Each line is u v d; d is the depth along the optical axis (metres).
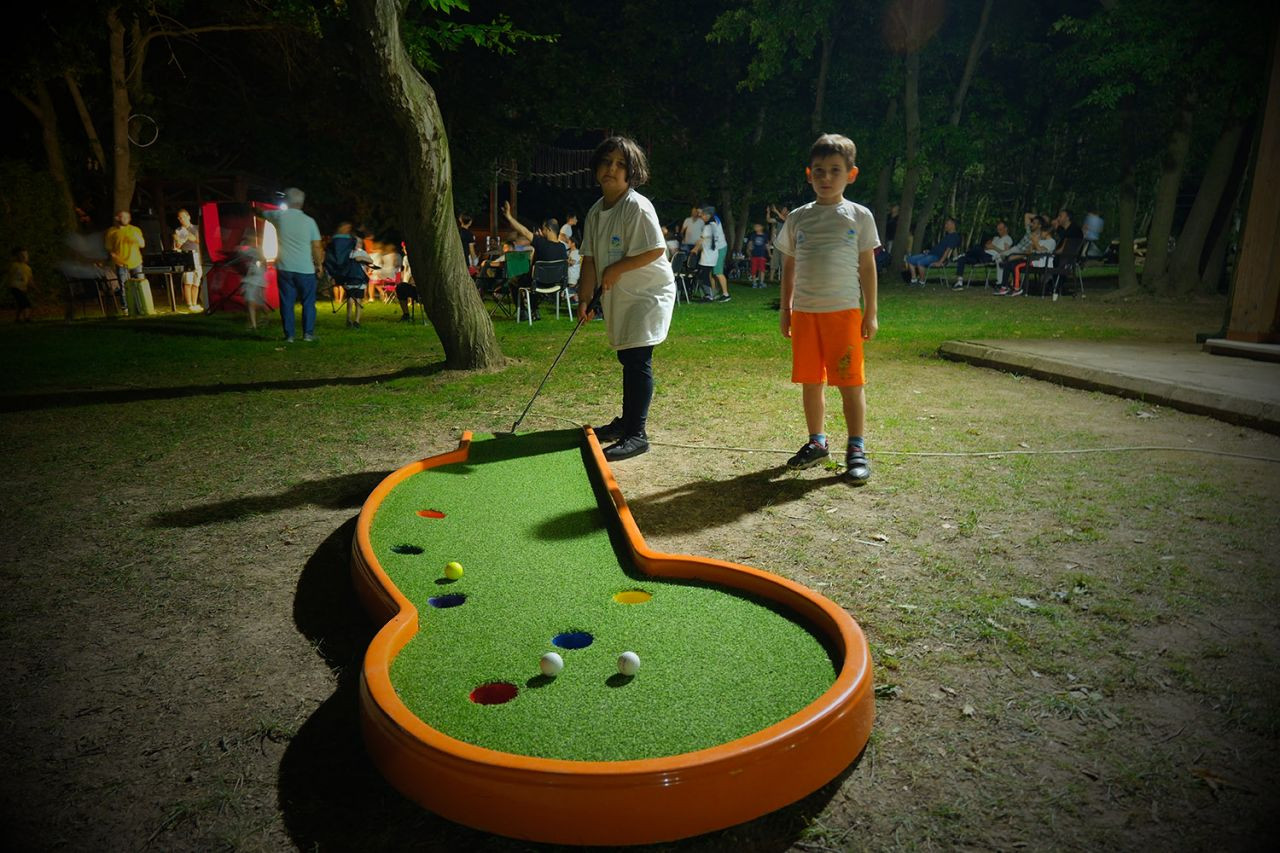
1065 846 1.60
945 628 2.49
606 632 2.30
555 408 5.84
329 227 18.66
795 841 1.63
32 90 13.98
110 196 14.92
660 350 8.72
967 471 4.12
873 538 3.25
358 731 2.04
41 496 3.94
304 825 1.70
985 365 7.41
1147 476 3.96
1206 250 15.15
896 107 19.69
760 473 4.19
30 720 2.10
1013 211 27.83
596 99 19.09
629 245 4.31
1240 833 1.62
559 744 1.75
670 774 1.57
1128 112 14.80
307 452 4.73
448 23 9.03
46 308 14.35
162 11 14.17
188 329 10.94
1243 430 4.86
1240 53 12.91
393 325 11.40
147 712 2.13
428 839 1.64
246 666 2.37
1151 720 2.00
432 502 3.52
